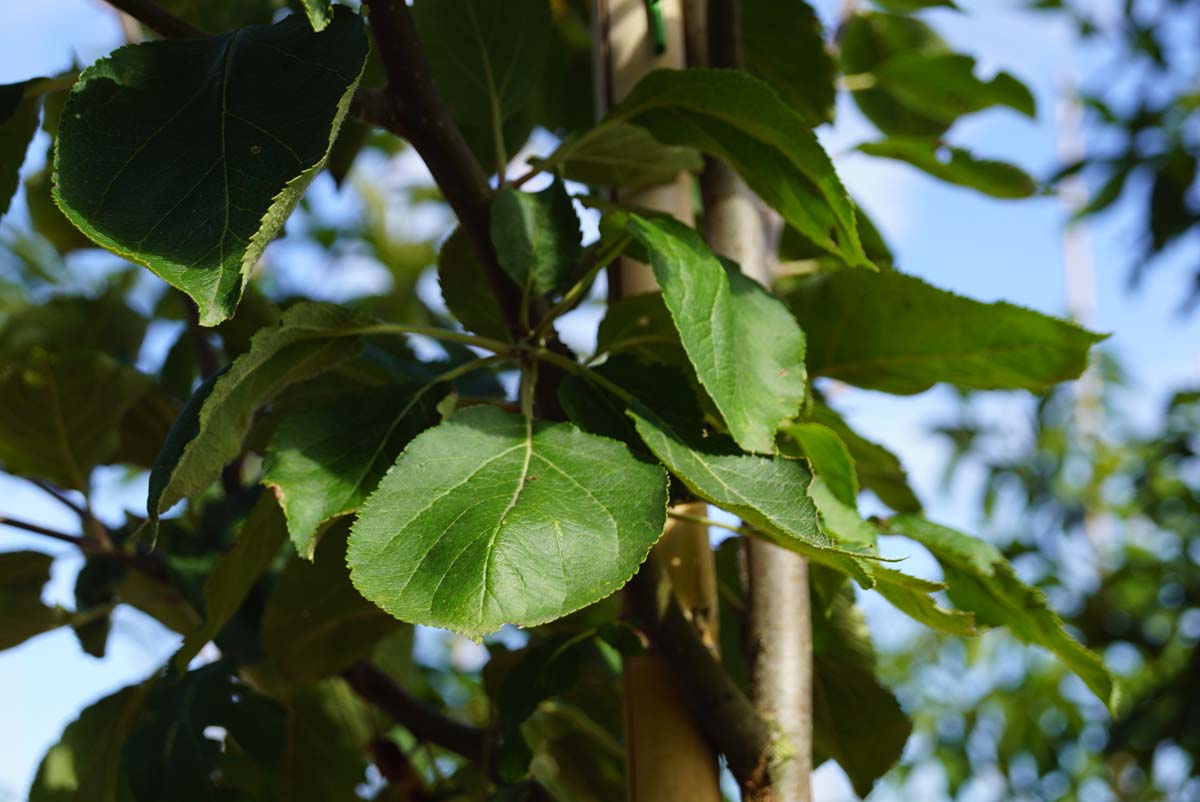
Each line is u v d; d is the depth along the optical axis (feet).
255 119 2.42
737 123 2.74
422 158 2.72
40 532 3.29
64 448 3.30
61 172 2.39
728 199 3.01
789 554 2.93
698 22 3.06
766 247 3.19
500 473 2.48
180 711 3.16
